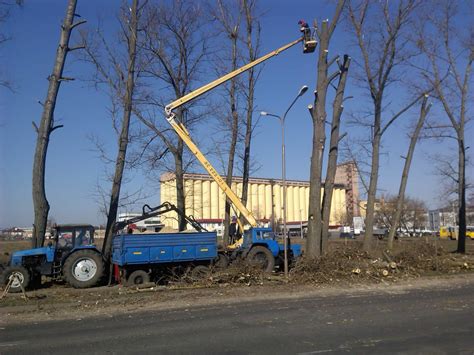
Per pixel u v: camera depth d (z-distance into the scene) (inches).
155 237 672.4
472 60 1169.4
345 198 3405.5
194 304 480.7
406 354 264.1
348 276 675.4
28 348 302.0
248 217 825.5
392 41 1026.1
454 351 269.6
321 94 799.7
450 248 1419.8
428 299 486.9
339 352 271.6
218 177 835.4
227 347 290.0
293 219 3373.5
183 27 1043.9
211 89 840.3
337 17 810.2
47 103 717.9
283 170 713.6
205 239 701.9
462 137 1169.4
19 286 619.8
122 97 912.3
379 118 1044.5
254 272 667.4
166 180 1184.2
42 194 717.3
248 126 1125.7
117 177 819.4
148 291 587.5
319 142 793.6
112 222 799.1
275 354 270.5
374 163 1037.2
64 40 727.1
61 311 450.3
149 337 325.1
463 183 1162.0
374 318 378.9
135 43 846.5
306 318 386.0
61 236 693.3
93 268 660.7
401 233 3548.2
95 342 313.6
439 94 1161.4
